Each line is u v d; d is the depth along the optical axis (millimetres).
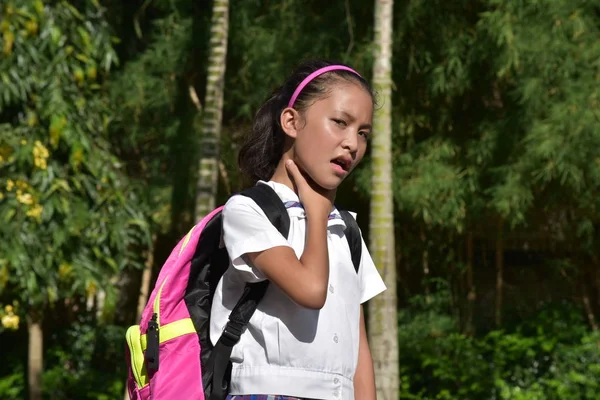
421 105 16141
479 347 16969
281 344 3719
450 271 18359
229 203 3896
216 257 4020
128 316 20797
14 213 15281
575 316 16984
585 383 15773
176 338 3904
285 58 16047
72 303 19922
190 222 17281
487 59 15203
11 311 15875
